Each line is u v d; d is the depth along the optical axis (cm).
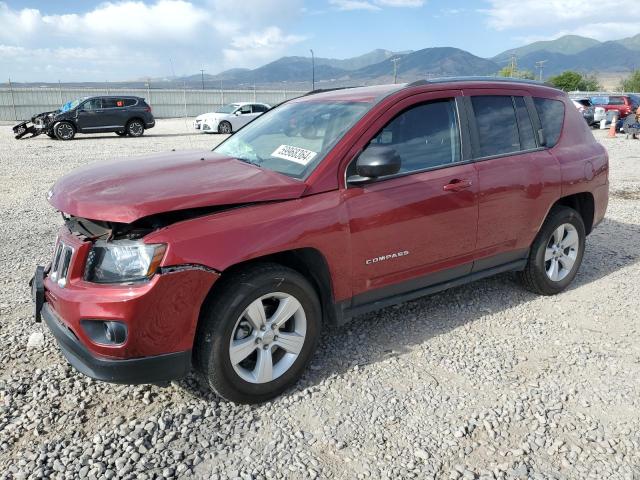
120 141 2094
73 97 4203
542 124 464
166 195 287
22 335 402
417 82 388
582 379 349
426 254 379
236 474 262
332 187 331
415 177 366
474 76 434
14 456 272
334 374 353
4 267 556
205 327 293
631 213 820
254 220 299
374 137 352
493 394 332
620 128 2655
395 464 270
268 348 317
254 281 299
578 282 526
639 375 354
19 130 2166
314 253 325
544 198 447
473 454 278
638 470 265
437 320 436
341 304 348
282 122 411
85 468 262
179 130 2889
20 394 325
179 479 258
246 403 316
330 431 295
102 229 293
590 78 10369
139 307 269
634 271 558
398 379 348
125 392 329
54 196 313
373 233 345
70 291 281
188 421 300
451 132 396
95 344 275
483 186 400
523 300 479
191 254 277
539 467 268
